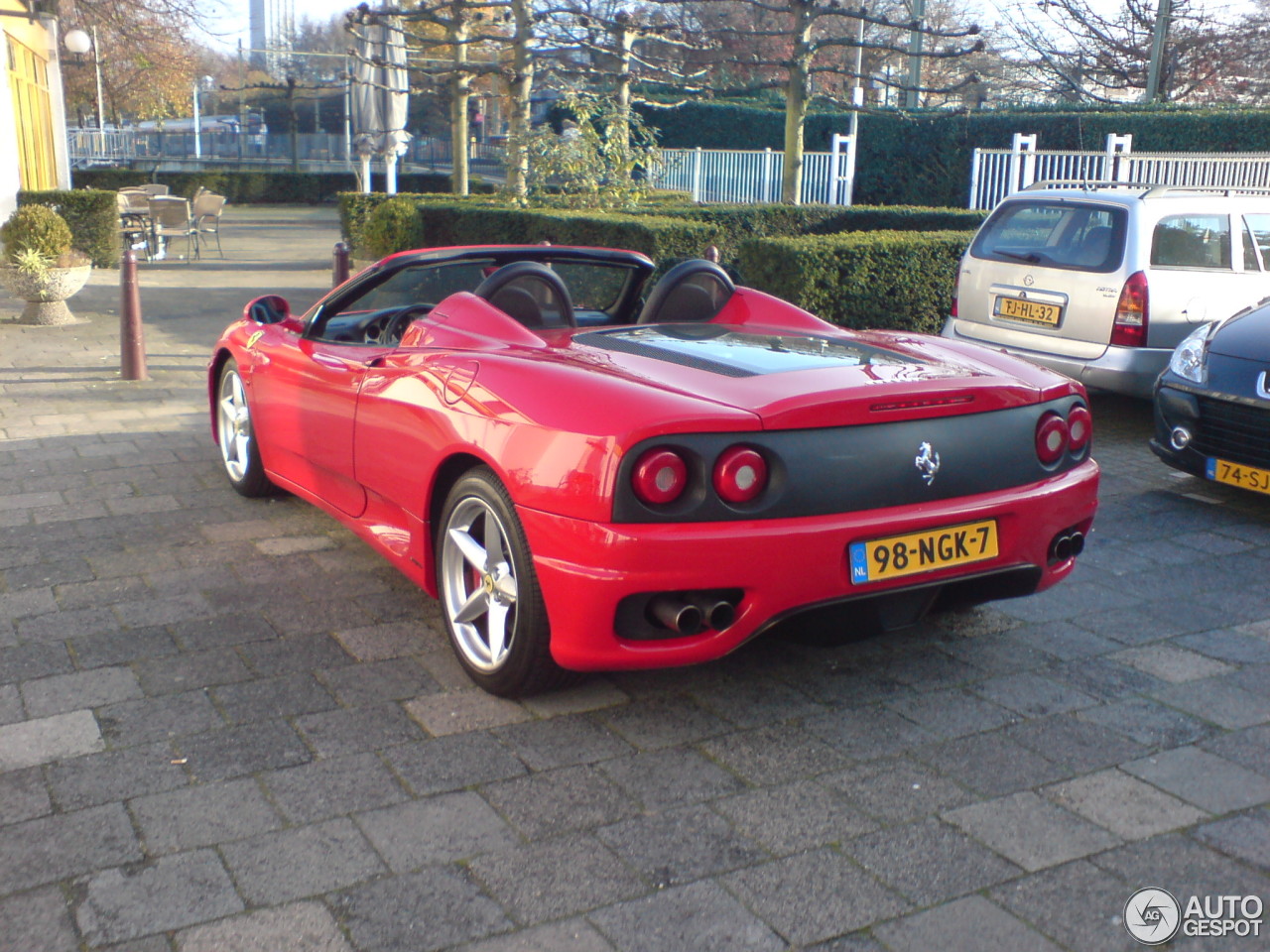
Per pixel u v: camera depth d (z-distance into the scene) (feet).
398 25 59.88
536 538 9.66
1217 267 23.76
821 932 7.42
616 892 7.82
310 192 126.11
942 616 13.19
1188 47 96.84
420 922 7.45
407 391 11.73
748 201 65.31
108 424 22.16
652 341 11.77
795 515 9.50
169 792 9.01
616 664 9.55
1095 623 13.05
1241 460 17.44
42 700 10.61
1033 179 51.01
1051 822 8.79
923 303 31.14
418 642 12.19
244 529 15.97
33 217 34.60
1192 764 9.74
